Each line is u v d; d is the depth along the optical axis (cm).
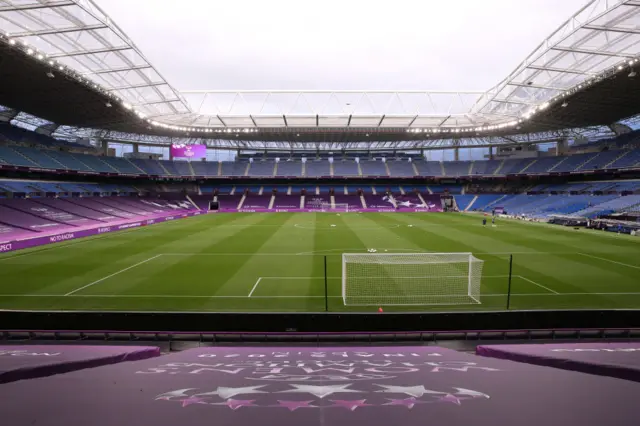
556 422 256
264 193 7556
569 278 1833
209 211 6619
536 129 5825
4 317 1145
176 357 700
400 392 355
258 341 1120
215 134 6281
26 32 2409
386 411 295
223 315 1154
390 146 7919
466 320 1166
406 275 1908
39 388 338
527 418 267
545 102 4094
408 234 3494
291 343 1094
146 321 1153
